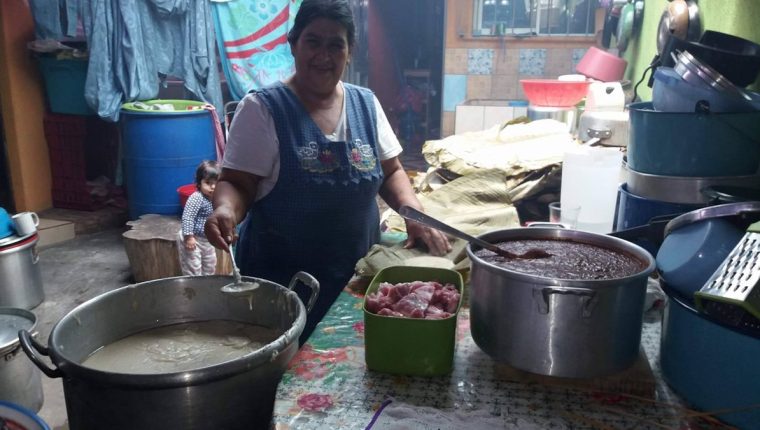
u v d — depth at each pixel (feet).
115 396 2.50
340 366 3.61
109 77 13.91
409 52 25.82
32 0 14.06
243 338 3.63
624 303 3.04
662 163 4.68
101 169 16.98
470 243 3.84
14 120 14.99
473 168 7.83
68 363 2.54
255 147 5.19
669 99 4.79
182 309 3.82
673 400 3.26
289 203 5.39
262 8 14.47
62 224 14.64
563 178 6.17
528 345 3.14
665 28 7.24
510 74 17.94
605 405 3.23
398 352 3.44
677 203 4.66
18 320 7.02
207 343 3.58
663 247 3.59
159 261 11.69
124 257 13.51
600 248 3.90
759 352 2.83
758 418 2.89
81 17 14.02
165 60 14.49
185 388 2.49
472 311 3.51
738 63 4.93
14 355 6.61
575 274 3.38
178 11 13.94
